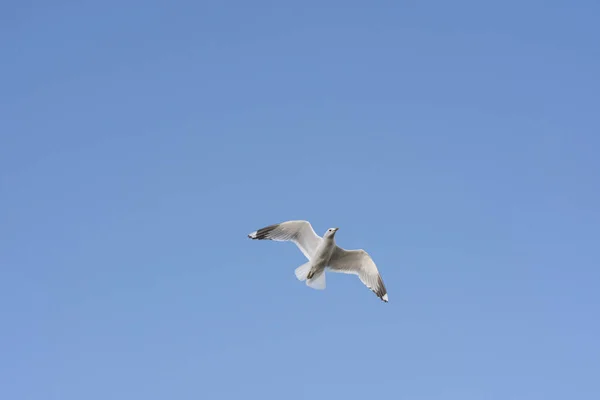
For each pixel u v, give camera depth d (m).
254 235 18.44
